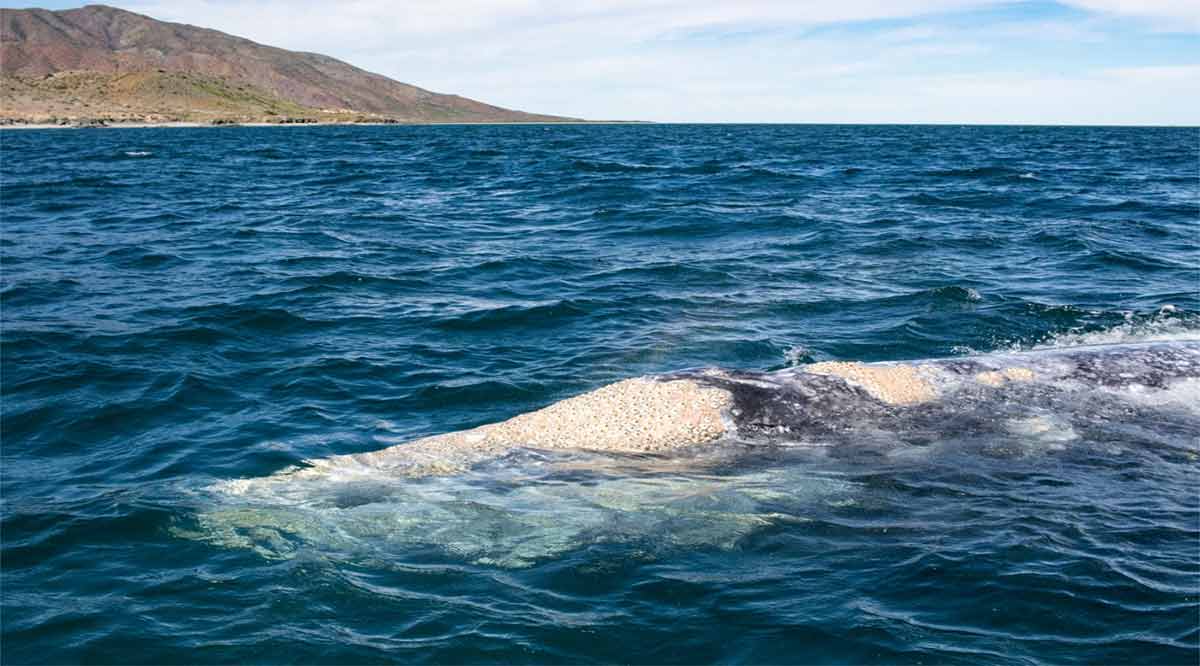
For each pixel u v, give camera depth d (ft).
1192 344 30.09
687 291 46.57
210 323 40.98
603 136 366.43
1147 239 61.98
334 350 37.06
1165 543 20.61
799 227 68.03
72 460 26.66
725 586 19.29
